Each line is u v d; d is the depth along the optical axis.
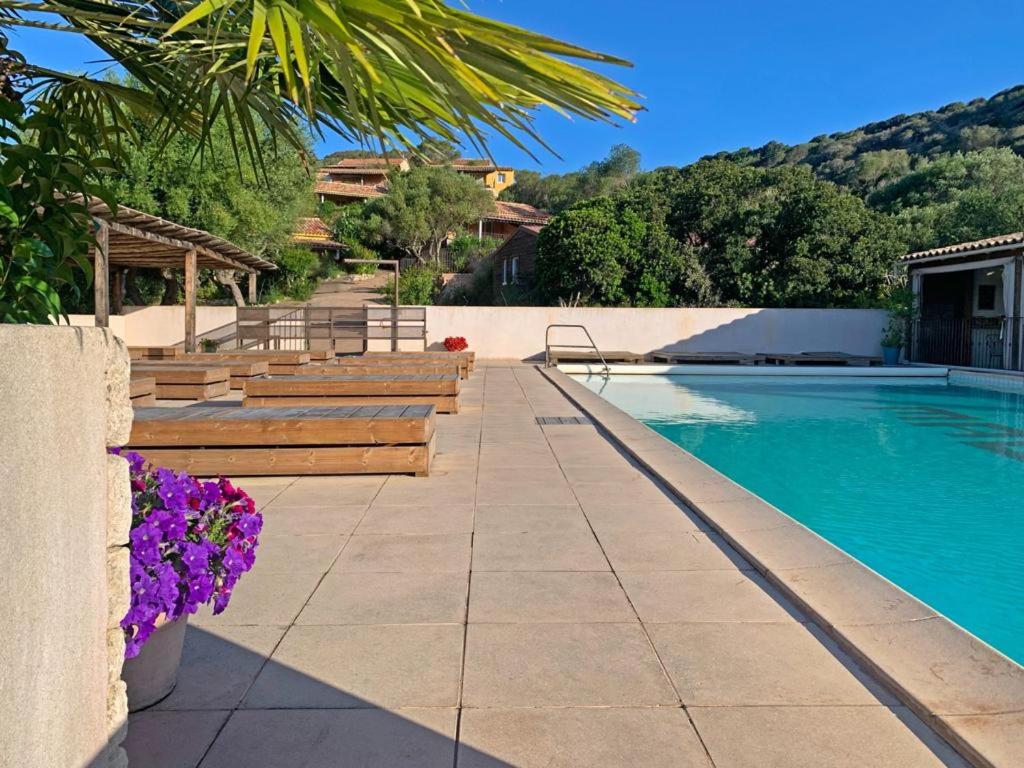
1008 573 4.29
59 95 2.60
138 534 1.85
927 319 18.25
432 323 18.17
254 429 5.31
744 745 1.97
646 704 2.18
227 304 22.77
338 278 31.19
